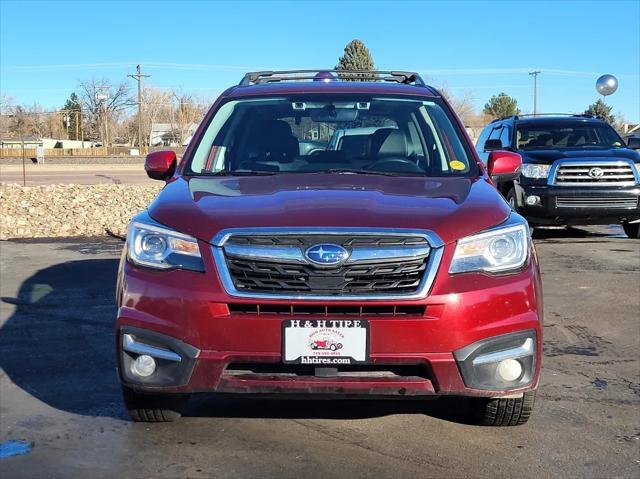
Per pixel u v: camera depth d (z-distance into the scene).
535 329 3.42
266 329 3.29
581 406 4.32
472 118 74.31
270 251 3.34
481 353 3.35
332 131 4.85
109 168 47.34
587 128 12.13
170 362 3.38
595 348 5.57
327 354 3.29
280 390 3.36
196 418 4.12
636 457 3.61
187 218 3.54
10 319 6.45
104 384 4.75
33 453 3.67
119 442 3.80
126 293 3.48
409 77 5.86
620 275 8.38
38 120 113.56
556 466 3.50
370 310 3.31
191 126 104.88
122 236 12.29
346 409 4.25
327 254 3.31
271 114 4.97
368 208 3.56
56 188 19.30
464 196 3.83
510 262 3.47
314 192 3.84
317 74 5.84
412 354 3.30
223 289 3.32
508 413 3.79
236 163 4.67
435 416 4.14
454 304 3.30
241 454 3.65
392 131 4.82
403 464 3.53
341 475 3.41
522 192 10.86
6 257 9.89
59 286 7.86
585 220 10.87
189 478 3.39
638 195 10.60
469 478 3.38
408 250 3.35
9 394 4.56
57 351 5.50
